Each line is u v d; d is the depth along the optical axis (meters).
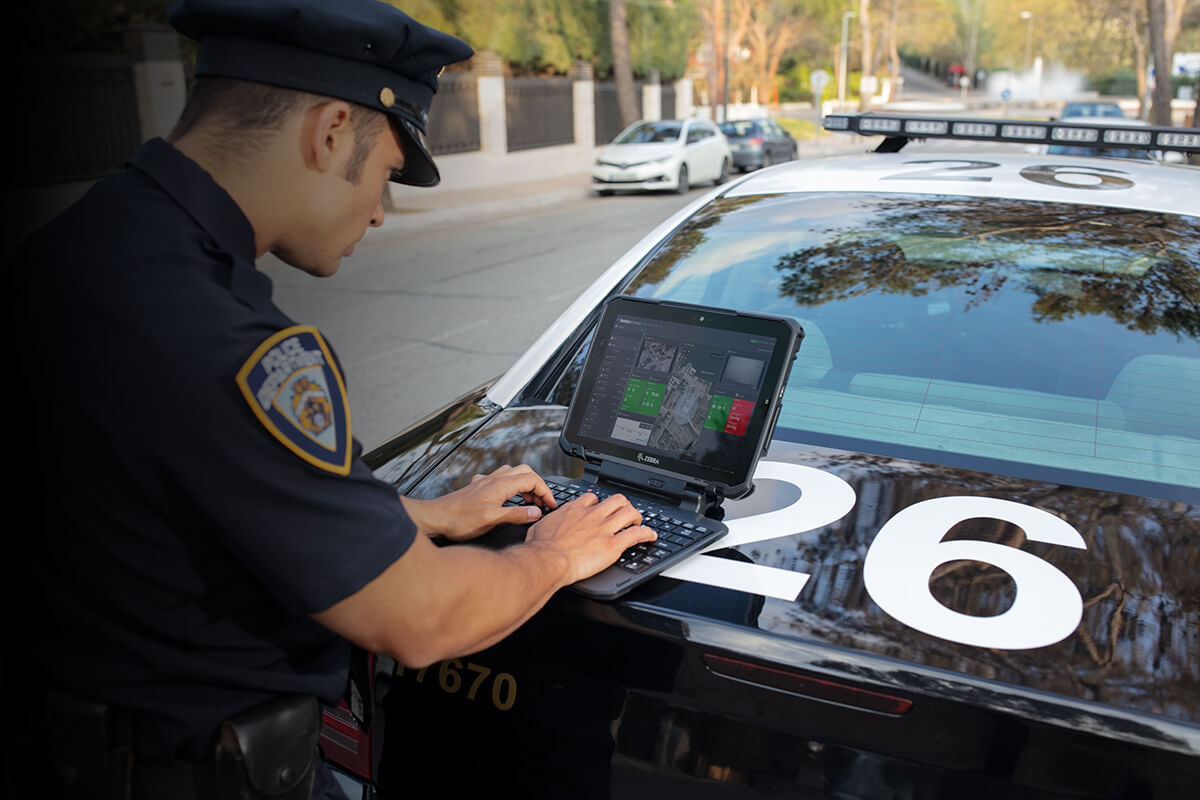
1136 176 2.11
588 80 21.55
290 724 1.02
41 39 11.59
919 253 1.88
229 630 0.97
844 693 1.04
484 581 1.04
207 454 0.88
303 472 0.91
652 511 1.33
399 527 0.96
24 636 0.99
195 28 0.97
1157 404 1.52
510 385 1.83
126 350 0.88
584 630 1.17
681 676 1.11
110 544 0.92
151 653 0.95
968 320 1.72
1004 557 1.21
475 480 1.39
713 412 1.35
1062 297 1.72
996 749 0.98
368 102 0.98
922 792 1.01
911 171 2.23
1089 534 1.25
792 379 1.68
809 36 55.78
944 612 1.12
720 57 34.09
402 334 6.53
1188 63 27.97
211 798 1.00
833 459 1.47
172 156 0.96
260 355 0.90
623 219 13.36
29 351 0.90
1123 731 0.96
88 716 0.97
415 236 11.97
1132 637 1.07
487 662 1.21
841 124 2.61
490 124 18.22
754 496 1.38
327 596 0.92
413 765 1.28
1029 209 1.97
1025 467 1.42
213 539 0.93
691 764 1.10
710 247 2.04
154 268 0.91
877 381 1.64
